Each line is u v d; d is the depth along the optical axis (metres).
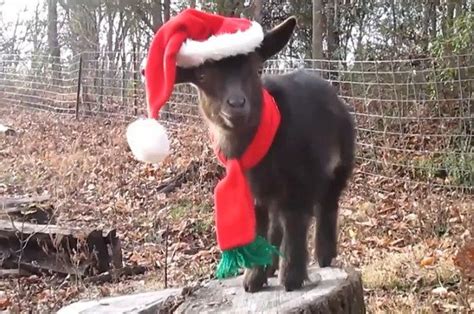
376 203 3.14
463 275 2.08
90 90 5.84
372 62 3.89
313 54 5.05
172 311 1.53
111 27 7.45
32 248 2.47
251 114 1.47
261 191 1.54
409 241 2.64
